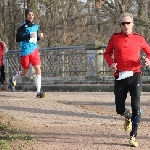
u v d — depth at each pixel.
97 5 30.66
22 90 18.98
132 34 8.19
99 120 10.66
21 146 7.93
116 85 8.26
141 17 30.42
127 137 8.71
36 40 13.52
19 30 13.30
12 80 15.23
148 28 30.88
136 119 8.08
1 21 33.47
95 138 8.66
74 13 33.75
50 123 10.29
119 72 8.18
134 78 8.12
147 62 7.97
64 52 20.00
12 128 9.58
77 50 19.69
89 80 19.25
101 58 19.17
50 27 33.19
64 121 10.54
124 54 8.12
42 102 12.96
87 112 11.66
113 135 8.91
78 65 19.69
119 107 8.30
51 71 20.31
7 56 20.81
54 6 32.81
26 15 13.34
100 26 34.22
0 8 33.28
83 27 34.06
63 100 13.73
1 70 16.66
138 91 8.10
